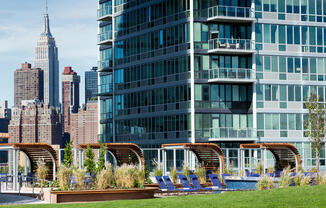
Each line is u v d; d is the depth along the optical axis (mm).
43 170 35625
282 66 60938
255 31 60281
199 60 59938
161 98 63812
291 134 60844
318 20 62469
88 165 33719
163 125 63406
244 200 21266
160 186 33312
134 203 21891
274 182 31453
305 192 22703
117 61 71812
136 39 68125
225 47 59656
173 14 62188
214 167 41250
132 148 37562
